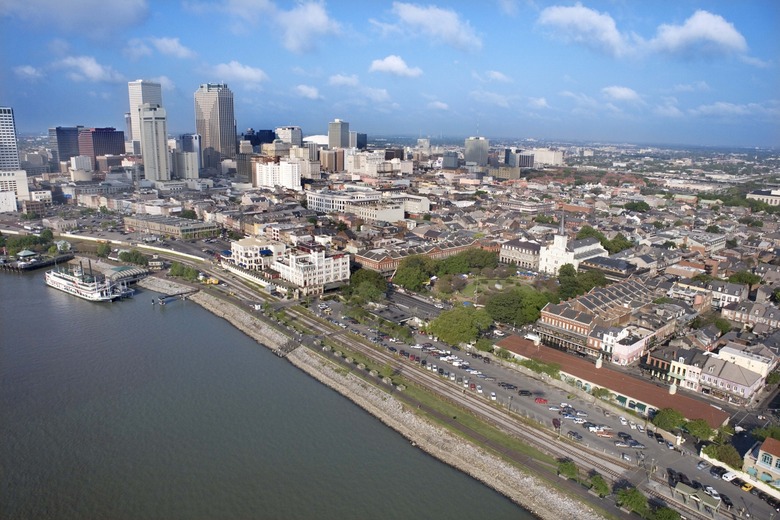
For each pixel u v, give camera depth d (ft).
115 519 655.76
